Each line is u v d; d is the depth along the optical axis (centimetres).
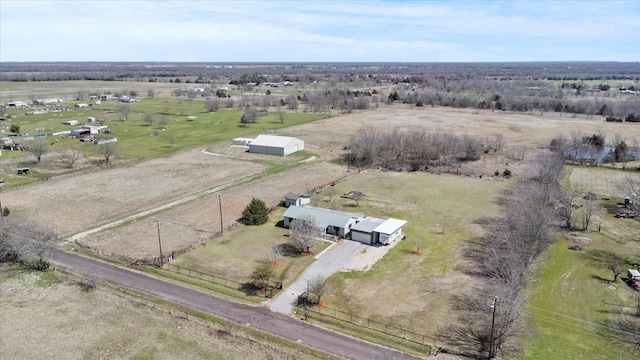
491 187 7931
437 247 5481
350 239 5725
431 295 4384
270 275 4606
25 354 3478
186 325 3888
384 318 4009
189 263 5041
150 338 3703
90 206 6869
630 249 5438
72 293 4400
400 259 5159
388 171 9131
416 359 3466
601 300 4331
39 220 6225
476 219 6394
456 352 3541
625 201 6919
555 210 6184
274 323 3934
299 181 8288
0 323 3881
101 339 3678
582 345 3653
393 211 6719
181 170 9000
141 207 6862
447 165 9575
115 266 4969
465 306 4184
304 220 5459
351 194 7394
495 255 4722
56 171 8850
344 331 3825
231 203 7038
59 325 3866
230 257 5191
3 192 7462
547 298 4362
